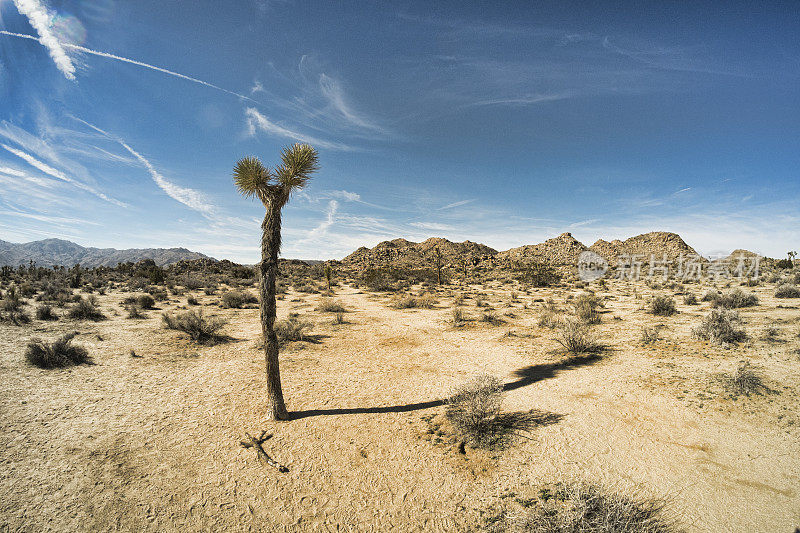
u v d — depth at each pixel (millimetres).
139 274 57062
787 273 39906
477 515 5070
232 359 12562
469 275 78375
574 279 61344
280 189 7906
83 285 37906
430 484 5770
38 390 9102
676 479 5496
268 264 7805
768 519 4645
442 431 7422
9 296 20641
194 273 68688
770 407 7285
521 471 5957
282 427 7617
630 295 33094
